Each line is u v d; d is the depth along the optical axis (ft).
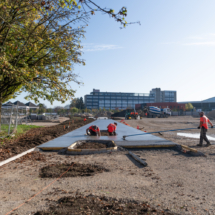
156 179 14.14
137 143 27.94
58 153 23.43
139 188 12.26
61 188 12.24
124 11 11.03
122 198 10.61
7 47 27.78
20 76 25.08
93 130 38.70
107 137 35.65
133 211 9.14
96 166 17.52
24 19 26.08
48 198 10.69
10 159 19.51
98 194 11.18
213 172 15.93
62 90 30.22
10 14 24.35
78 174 15.14
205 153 23.27
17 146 25.81
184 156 22.11
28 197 10.87
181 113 258.57
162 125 81.51
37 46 28.71
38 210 9.22
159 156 22.08
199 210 9.39
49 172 15.42
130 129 53.57
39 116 136.67
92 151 23.62
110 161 19.52
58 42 28.43
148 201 10.34
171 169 16.83
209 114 180.86
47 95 32.65
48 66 31.14
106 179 14.03
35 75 27.76
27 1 21.25
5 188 12.30
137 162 19.19
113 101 474.49
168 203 10.14
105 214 8.75
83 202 9.99
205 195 11.26
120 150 24.89
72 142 28.99
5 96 36.29
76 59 30.35
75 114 231.91
